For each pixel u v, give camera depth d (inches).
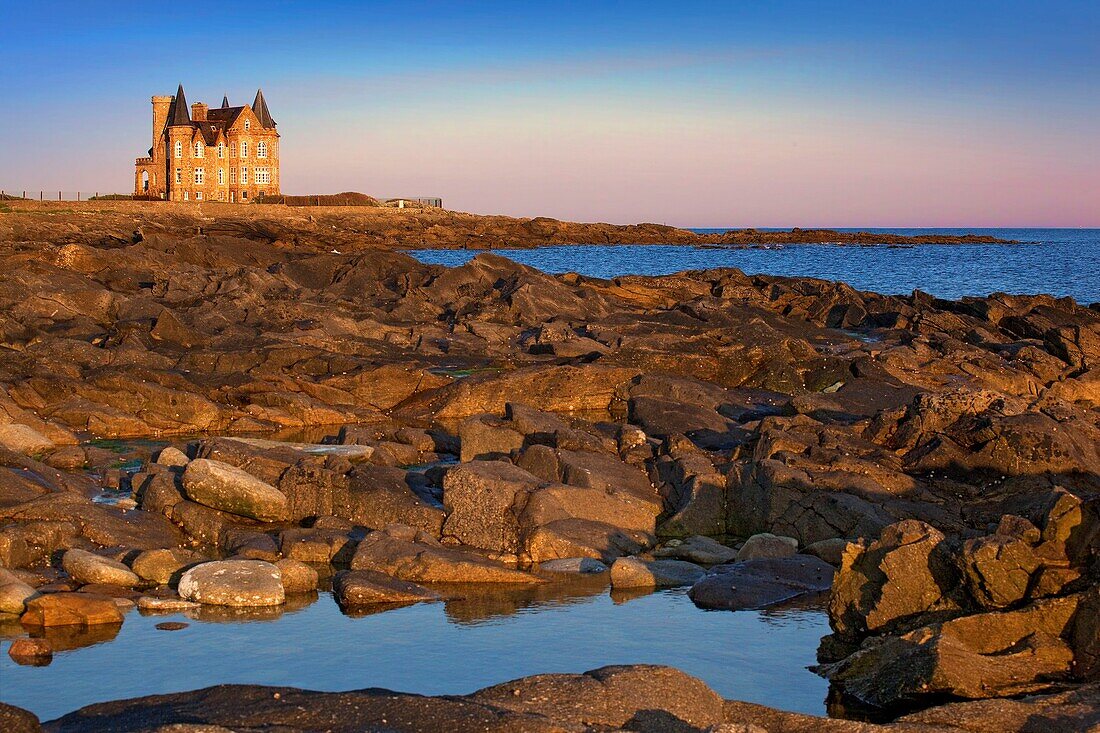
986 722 430.9
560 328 1712.6
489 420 997.2
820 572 718.5
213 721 415.5
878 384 1245.1
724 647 591.8
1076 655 503.5
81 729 418.3
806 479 810.8
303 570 697.6
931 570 563.8
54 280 1796.3
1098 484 828.0
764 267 4643.2
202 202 4881.9
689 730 420.2
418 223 5531.5
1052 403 991.6
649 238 6481.3
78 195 5000.0
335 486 840.3
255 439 1043.3
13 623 615.8
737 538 832.3
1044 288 3622.0
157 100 5689.0
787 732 427.8
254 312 1761.8
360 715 416.2
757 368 1443.2
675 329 1716.3
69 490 856.3
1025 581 534.9
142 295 1971.0
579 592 693.9
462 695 468.8
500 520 784.3
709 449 1048.2
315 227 4813.0
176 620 628.7
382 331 1729.8
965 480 851.4
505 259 2283.5
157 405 1209.4
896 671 510.9
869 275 4207.7
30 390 1203.2
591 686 447.2
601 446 957.2
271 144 5644.7
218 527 799.1
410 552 729.6
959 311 2201.0
